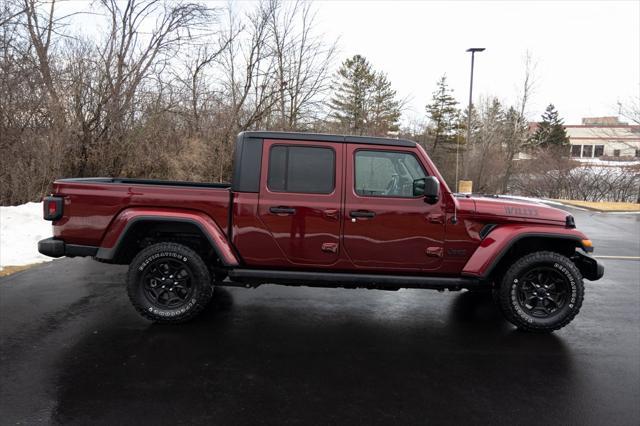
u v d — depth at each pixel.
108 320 4.44
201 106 17.72
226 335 4.16
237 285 4.56
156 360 3.59
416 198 4.38
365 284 4.41
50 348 3.76
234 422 2.77
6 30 10.70
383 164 4.43
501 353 3.92
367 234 4.36
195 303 4.35
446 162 48.78
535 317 4.40
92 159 13.15
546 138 41.97
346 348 3.95
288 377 3.38
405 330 4.43
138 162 14.15
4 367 3.40
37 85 11.38
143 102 14.72
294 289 5.79
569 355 3.90
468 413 2.94
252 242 4.37
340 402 3.04
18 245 7.44
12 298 5.05
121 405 2.92
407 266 4.43
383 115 44.97
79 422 2.72
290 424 2.77
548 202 22.67
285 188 4.36
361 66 44.75
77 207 4.31
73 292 5.31
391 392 3.19
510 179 37.56
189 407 2.92
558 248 4.72
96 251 4.35
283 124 19.30
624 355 3.92
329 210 4.33
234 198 4.33
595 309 5.25
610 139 33.22
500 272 4.68
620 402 3.11
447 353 3.90
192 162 15.50
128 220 4.24
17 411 2.82
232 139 17.58
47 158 11.41
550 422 2.85
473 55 28.03
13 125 10.78
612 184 27.78
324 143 4.38
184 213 4.33
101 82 13.42
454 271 4.47
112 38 14.24
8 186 10.92
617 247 9.82
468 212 4.38
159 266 4.40
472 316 4.91
